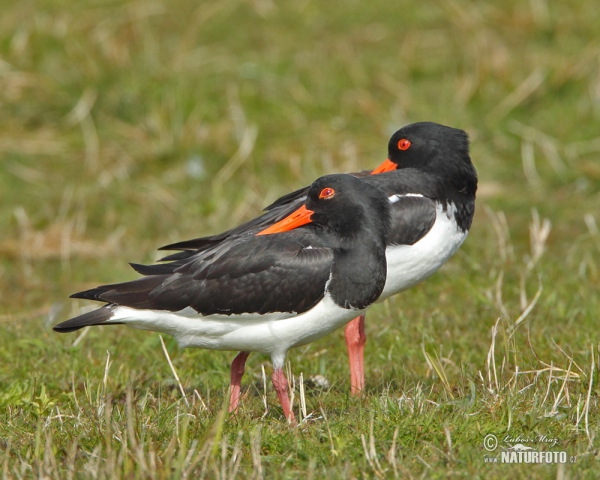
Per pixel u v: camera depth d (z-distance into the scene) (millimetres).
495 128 17578
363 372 10016
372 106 17891
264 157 17156
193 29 19812
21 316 12312
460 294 12094
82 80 18406
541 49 19219
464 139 10625
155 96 18219
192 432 7988
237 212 15805
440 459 7363
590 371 8992
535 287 12094
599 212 15328
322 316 8641
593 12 20016
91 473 6941
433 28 20000
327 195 8703
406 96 18156
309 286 8469
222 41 19656
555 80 18266
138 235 15586
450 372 9820
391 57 19266
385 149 17062
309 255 8523
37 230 15562
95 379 9797
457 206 10430
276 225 8906
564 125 17500
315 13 20500
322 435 7863
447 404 8289
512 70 18609
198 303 8484
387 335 11164
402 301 12055
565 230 14750
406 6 20594
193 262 8758
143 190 16562
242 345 8750
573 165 16656
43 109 17984
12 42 19047
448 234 10250
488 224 14828
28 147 17375
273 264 8469
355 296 8578
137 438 7602
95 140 17453
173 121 17750
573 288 12141
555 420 8031
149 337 10953
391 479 7027
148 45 19312
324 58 19188
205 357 10680
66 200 16156
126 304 8547
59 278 14164
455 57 19188
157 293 8523
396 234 9844
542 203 15719
